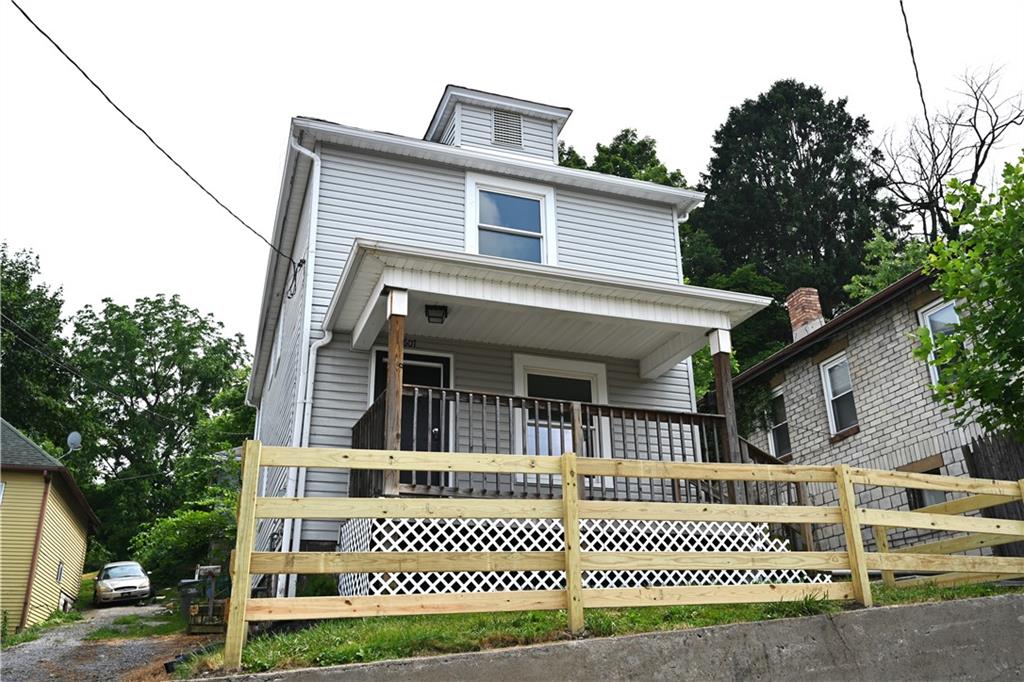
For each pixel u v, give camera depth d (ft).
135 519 127.85
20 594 58.70
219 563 67.87
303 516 17.56
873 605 21.47
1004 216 24.93
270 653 17.51
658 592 19.56
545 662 17.38
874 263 111.96
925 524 23.40
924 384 42.47
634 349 39.81
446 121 49.19
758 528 32.50
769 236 125.70
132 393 145.18
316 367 35.83
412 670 16.43
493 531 29.09
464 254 30.19
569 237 43.37
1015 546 35.60
